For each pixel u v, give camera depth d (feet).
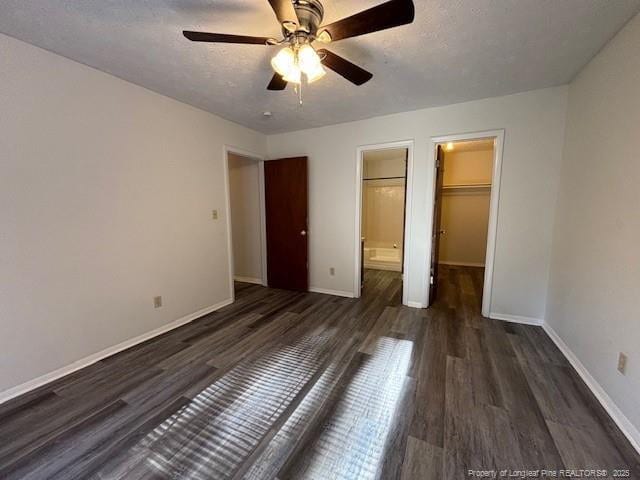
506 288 9.55
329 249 12.76
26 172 5.92
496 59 6.63
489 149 17.34
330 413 5.36
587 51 6.27
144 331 8.42
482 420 5.14
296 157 12.51
